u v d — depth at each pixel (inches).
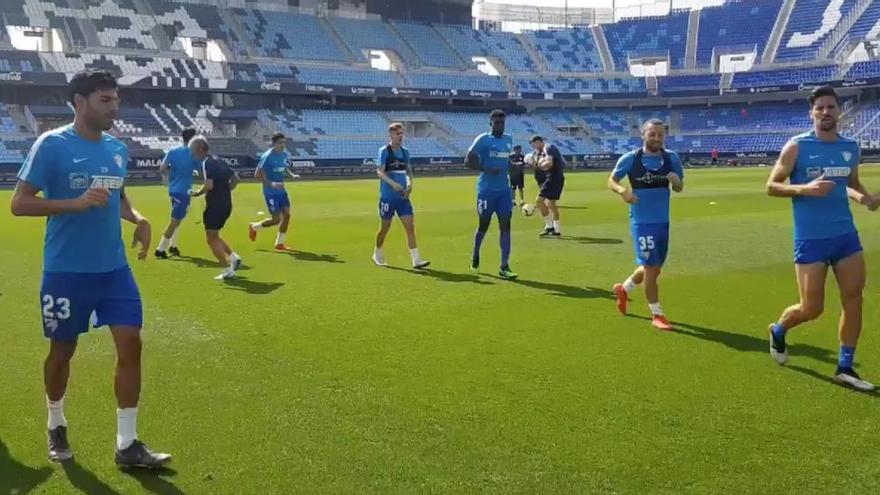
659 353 282.4
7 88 1786.4
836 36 2372.0
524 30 2746.1
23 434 206.1
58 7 1927.9
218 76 2010.3
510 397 233.5
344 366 266.5
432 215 840.9
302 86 2064.5
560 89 2524.6
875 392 238.1
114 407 226.8
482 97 2373.3
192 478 179.2
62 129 184.9
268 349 288.8
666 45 2662.4
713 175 1704.0
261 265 497.7
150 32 2018.9
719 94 2443.4
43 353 285.7
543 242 606.9
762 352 283.7
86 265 183.0
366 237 648.4
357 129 2181.3
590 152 2437.3
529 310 356.2
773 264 484.4
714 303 370.6
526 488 172.7
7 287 418.0
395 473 180.7
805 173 246.2
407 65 2385.6
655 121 321.1
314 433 205.2
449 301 377.4
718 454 191.3
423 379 251.4
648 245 321.1
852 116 2255.2
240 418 216.2
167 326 325.7
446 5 2600.9
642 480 176.7
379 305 368.5
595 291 402.9
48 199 176.2
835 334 310.7
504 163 439.2
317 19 2359.7
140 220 203.6
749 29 2556.6
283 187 567.2
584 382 248.2
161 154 1796.3
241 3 2276.1
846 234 245.0
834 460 187.6
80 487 175.0
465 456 190.1
